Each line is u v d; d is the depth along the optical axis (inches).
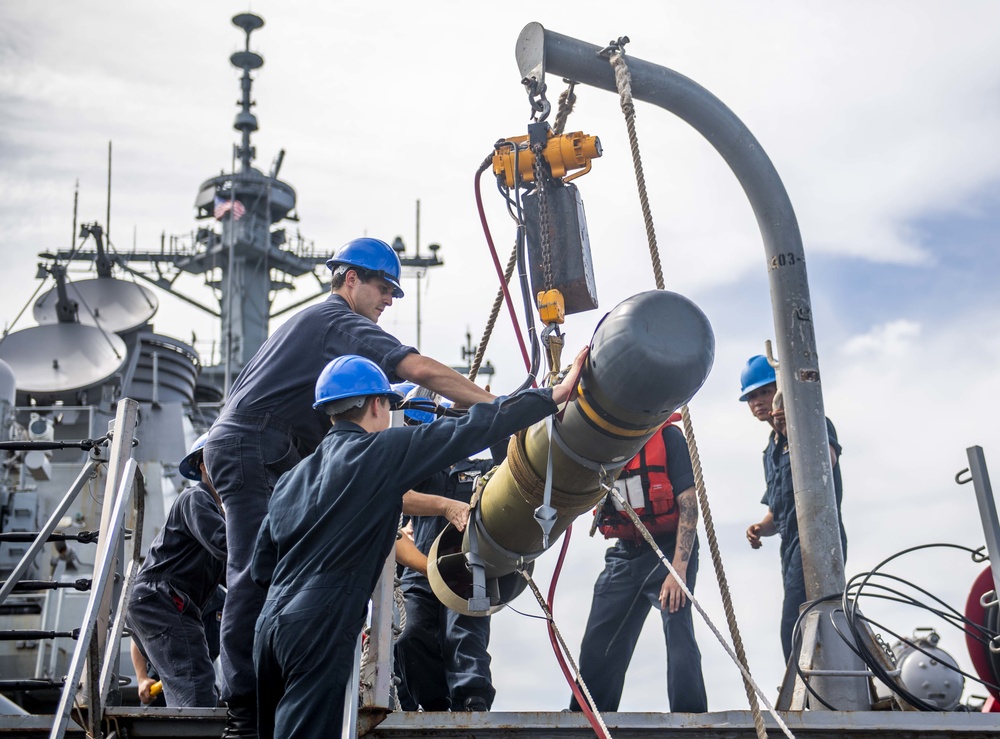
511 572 214.8
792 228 255.8
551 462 184.4
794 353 249.3
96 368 731.4
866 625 227.8
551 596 201.3
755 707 169.8
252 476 203.5
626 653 261.7
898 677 219.0
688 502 255.1
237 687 192.7
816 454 243.0
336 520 168.2
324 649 162.6
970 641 243.8
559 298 205.8
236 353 1000.2
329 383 183.8
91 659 199.6
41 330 745.0
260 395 206.7
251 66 1067.9
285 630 163.6
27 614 500.7
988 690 248.2
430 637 239.9
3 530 547.2
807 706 225.0
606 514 260.7
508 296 218.8
